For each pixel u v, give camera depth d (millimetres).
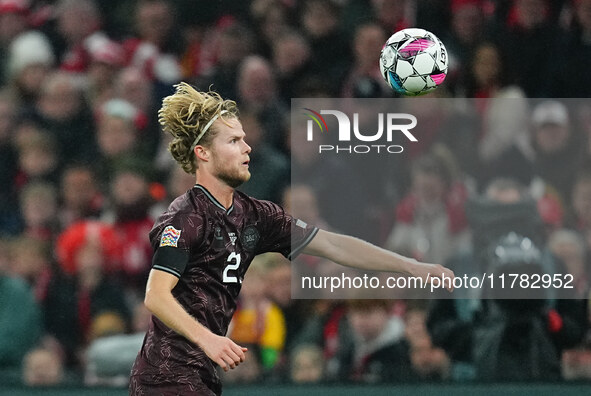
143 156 24500
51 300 20844
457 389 18188
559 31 24859
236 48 25375
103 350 19844
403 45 16719
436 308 19469
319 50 25203
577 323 19359
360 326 19422
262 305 19828
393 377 19125
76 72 27141
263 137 23469
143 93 25422
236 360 10594
